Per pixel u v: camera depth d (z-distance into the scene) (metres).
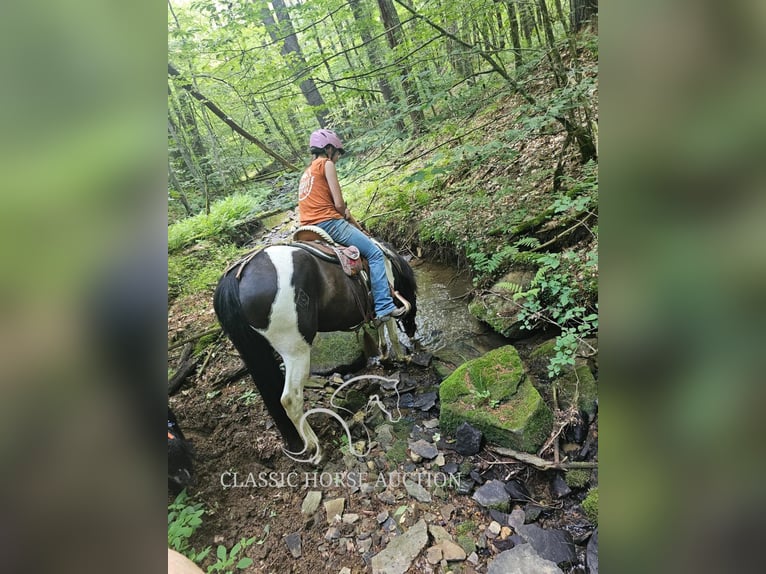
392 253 3.13
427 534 1.90
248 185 6.37
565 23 3.10
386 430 2.57
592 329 2.73
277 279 2.16
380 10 4.46
